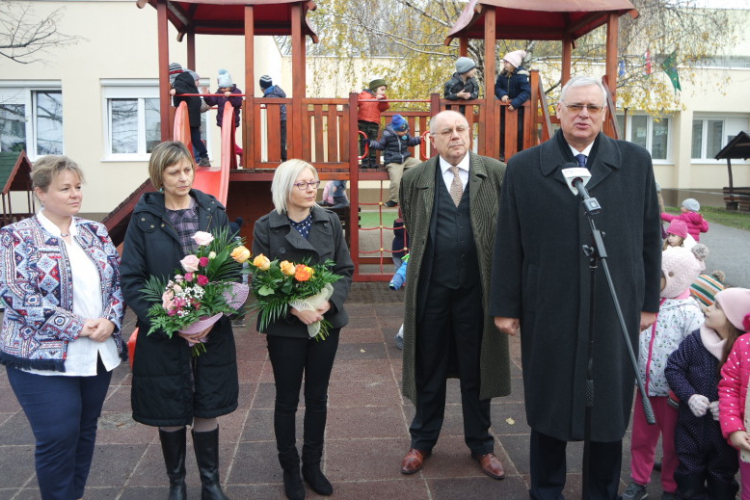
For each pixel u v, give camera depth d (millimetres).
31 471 3324
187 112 6953
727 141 20547
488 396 3195
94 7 11930
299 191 2889
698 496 2746
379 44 13695
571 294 2584
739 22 15781
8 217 8930
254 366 5113
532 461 2891
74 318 2521
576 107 2539
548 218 2617
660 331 2953
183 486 2871
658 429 2961
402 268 5387
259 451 3545
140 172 12320
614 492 2748
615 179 2578
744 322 2535
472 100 7180
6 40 11758
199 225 2820
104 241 2730
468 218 3189
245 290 2727
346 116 7480
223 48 12242
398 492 3088
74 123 12117
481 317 3211
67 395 2547
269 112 7359
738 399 2484
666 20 12852
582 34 8305
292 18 7266
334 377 4836
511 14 8117
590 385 2457
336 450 3568
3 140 12258
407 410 4168
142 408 2703
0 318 6668
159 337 2680
